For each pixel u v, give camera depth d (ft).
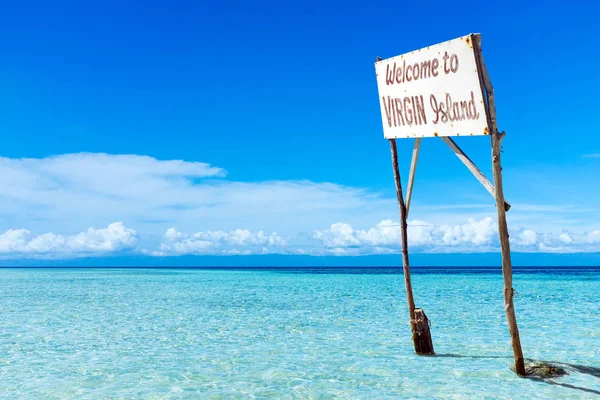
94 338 43.21
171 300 82.12
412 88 29.96
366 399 24.57
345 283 141.38
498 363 31.81
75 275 224.74
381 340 41.32
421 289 107.04
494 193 25.82
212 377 29.07
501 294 90.79
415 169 31.50
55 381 28.35
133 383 27.84
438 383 27.25
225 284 138.00
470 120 26.18
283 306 70.54
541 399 24.09
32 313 62.69
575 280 154.81
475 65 25.52
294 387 26.84
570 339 40.55
